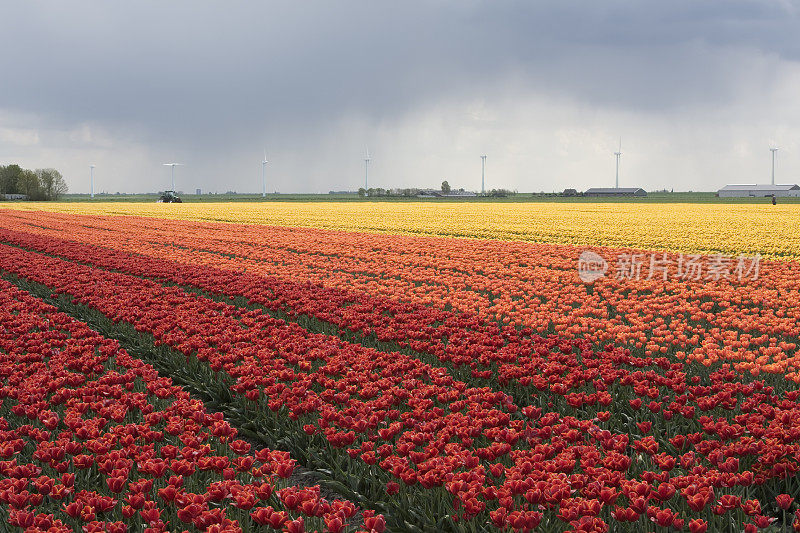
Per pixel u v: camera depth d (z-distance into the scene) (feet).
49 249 99.45
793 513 20.54
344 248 108.68
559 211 224.53
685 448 25.31
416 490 21.93
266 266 86.02
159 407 31.01
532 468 19.98
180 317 47.14
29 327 45.06
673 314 53.11
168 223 174.50
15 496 18.89
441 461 20.59
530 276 73.41
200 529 17.78
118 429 24.35
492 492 18.78
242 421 30.89
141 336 45.42
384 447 22.63
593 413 28.60
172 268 78.43
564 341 38.70
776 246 104.12
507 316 51.83
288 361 35.06
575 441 22.99
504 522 17.49
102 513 21.22
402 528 20.98
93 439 23.62
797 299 55.21
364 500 22.76
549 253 97.81
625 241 116.47
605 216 188.85
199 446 23.36
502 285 67.26
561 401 29.91
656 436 26.23
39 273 69.67
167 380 30.63
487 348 36.68
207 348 37.32
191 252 105.09
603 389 28.96
